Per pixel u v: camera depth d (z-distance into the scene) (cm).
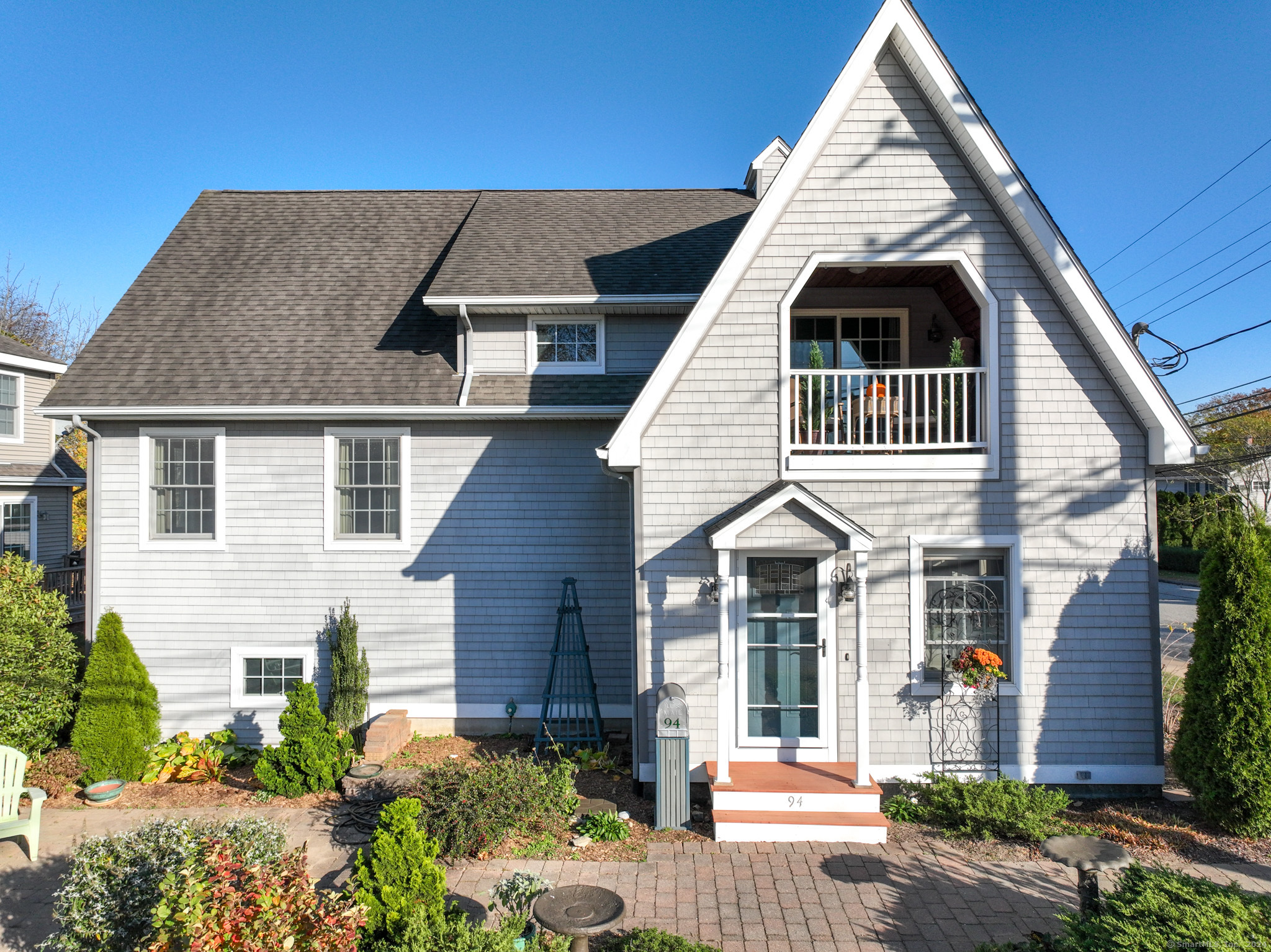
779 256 855
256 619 1090
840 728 849
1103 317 819
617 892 658
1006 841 751
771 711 859
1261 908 462
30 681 966
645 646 861
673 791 789
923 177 851
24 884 710
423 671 1088
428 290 1120
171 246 1350
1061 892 653
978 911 623
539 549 1093
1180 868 689
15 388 1822
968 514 853
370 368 1117
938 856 723
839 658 851
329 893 489
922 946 573
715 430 861
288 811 866
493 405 1055
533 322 1134
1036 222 820
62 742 1051
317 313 1209
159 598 1092
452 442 1096
